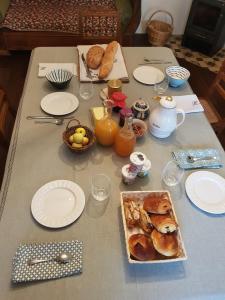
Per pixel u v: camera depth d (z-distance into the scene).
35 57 1.56
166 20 3.32
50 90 1.36
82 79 1.40
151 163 1.08
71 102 1.30
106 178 1.02
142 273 0.78
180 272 0.79
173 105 1.08
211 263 0.82
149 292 0.75
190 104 1.36
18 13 2.70
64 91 1.36
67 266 0.78
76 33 2.67
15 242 0.83
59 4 2.89
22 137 1.13
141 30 3.39
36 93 1.34
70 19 2.68
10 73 2.66
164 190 0.98
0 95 1.39
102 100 1.33
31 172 1.01
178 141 1.19
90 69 1.46
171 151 1.14
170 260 0.77
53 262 0.79
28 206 0.91
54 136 1.15
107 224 0.89
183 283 0.77
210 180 1.05
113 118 1.22
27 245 0.82
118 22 1.77
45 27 2.63
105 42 1.83
